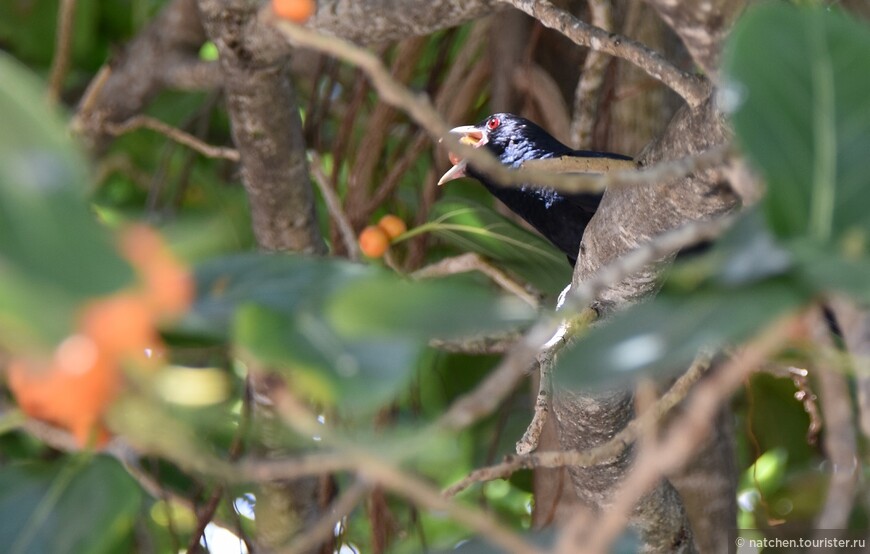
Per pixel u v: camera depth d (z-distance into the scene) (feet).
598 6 27.81
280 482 27.22
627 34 32.55
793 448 35.32
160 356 10.44
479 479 18.08
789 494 33.35
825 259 8.73
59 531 13.92
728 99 10.22
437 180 33.96
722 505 30.32
